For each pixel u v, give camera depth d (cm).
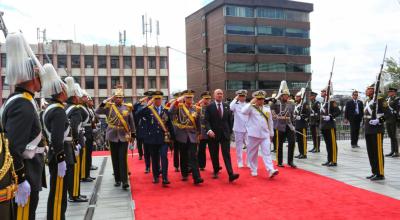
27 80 370
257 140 891
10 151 335
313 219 548
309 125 1366
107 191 791
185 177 885
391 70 3556
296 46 6078
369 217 550
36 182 404
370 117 830
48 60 780
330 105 1039
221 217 572
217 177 899
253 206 630
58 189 514
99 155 1428
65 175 532
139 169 1070
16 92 370
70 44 5125
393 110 1217
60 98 505
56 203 513
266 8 5916
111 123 830
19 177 336
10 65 367
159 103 853
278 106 1052
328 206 615
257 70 5841
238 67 5756
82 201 701
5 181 305
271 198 680
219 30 5803
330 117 1027
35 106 378
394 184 777
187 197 710
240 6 5775
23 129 350
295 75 6062
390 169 970
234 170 1003
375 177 827
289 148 1017
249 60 5803
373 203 627
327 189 737
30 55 383
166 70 5541
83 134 755
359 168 980
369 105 834
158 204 662
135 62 5422
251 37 5819
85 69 5209
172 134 863
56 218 513
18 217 391
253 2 5797
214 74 5950
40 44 4931
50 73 491
